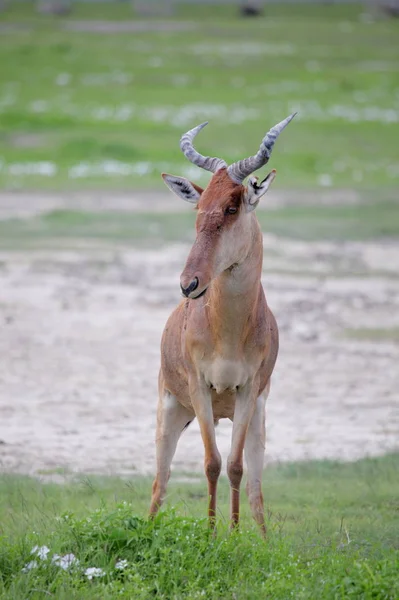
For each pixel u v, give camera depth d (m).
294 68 186.75
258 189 22.75
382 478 31.53
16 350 47.88
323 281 64.62
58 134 130.25
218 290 23.27
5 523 25.62
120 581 20.94
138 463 33.22
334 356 47.94
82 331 51.84
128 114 144.62
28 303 57.72
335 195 100.31
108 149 121.44
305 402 40.78
